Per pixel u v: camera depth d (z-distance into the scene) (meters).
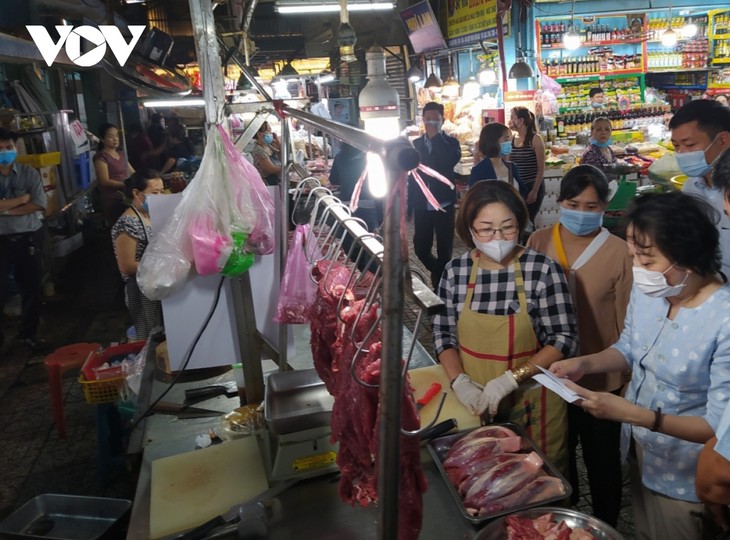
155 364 2.88
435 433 2.01
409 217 9.95
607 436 2.57
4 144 4.97
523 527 1.62
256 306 2.42
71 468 3.62
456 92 11.25
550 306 2.23
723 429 1.36
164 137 9.70
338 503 1.79
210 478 1.92
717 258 1.67
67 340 5.64
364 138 1.03
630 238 1.73
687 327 1.71
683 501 1.83
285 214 2.37
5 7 5.80
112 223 7.36
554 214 7.62
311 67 16.73
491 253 2.21
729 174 1.78
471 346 2.27
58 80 9.24
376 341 1.43
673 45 10.65
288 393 2.04
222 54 5.39
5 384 4.78
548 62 10.27
